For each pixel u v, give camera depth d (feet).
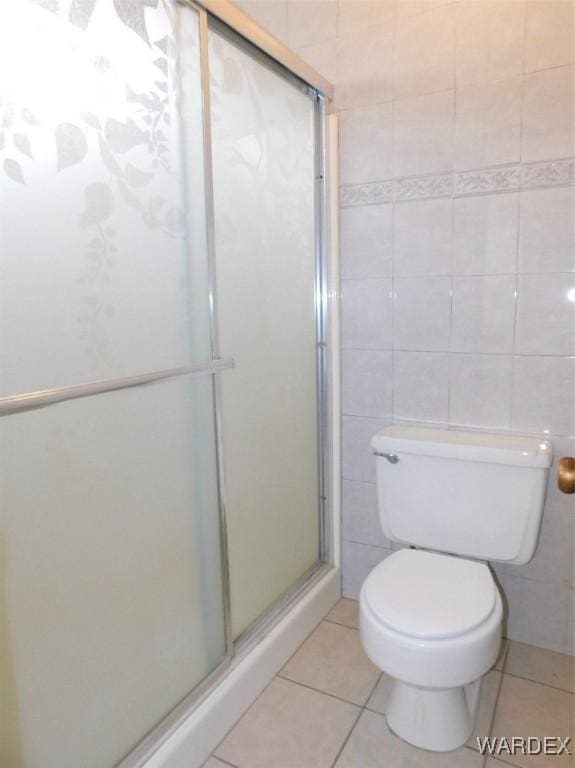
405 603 4.36
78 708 3.55
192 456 4.42
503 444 5.30
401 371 6.15
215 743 4.66
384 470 5.73
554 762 4.47
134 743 4.04
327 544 6.82
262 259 5.24
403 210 5.90
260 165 5.10
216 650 4.92
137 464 3.87
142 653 4.06
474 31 5.33
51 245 3.10
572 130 5.03
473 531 5.36
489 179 5.42
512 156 5.30
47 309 3.10
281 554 6.01
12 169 2.86
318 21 6.10
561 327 5.29
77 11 3.16
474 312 5.67
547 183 5.18
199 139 4.20
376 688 5.36
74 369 3.29
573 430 5.36
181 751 4.24
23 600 3.12
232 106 4.67
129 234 3.64
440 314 5.84
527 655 5.76
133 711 4.01
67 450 3.32
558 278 5.24
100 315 3.45
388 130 5.87
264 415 5.48
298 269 5.90
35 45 2.94
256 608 5.61
